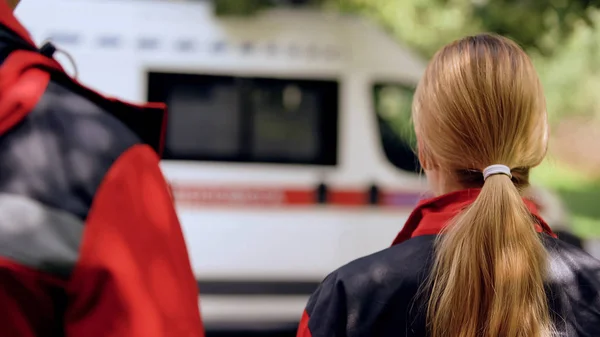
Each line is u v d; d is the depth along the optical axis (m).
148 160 1.26
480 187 1.54
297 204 5.34
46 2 5.35
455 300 1.41
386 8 6.66
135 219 1.20
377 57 5.55
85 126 1.21
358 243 5.38
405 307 1.45
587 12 5.85
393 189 5.44
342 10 6.09
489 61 1.49
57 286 1.13
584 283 1.46
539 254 1.42
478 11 6.15
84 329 1.15
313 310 1.50
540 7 5.91
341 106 5.46
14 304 1.11
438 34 6.85
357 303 1.46
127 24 5.36
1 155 1.16
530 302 1.40
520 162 1.50
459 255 1.42
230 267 5.25
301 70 5.44
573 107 14.36
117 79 5.30
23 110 1.18
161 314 1.17
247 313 5.26
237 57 5.38
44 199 1.14
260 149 5.37
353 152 5.44
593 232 11.08
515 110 1.47
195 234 5.24
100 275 1.14
